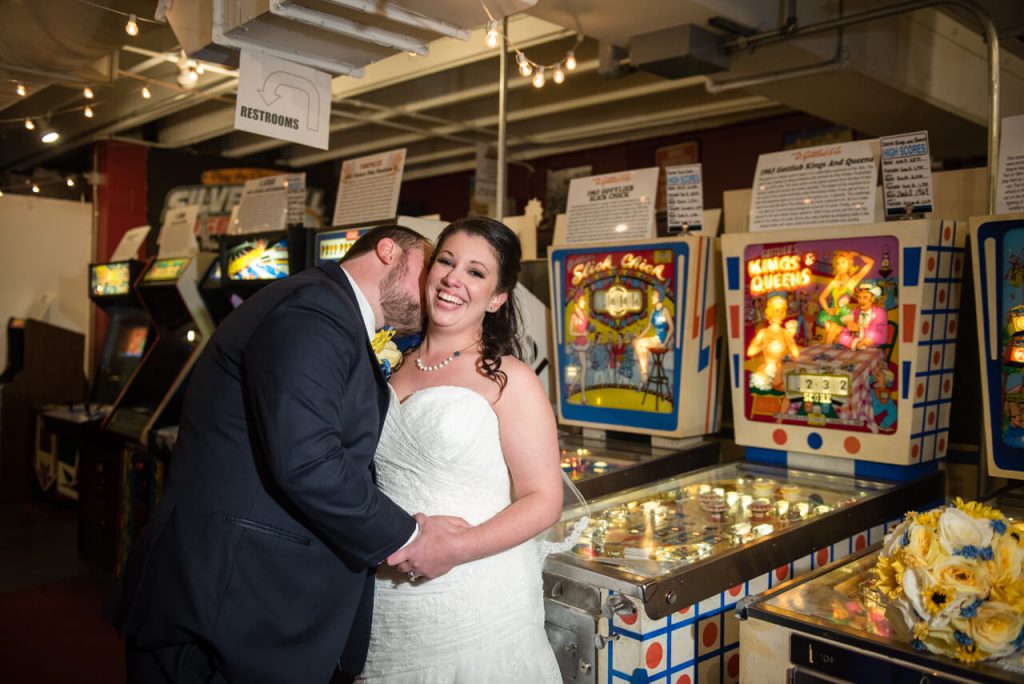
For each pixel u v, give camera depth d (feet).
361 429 6.03
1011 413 8.26
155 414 14.97
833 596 5.98
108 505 16.63
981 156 23.70
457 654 6.11
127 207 29.73
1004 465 8.35
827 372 9.66
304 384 5.58
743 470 10.07
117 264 19.29
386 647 6.28
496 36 8.53
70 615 14.43
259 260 14.48
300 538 5.93
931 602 4.95
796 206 9.81
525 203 35.60
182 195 30.89
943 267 9.15
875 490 9.00
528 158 34.50
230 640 5.71
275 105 9.30
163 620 5.79
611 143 30.55
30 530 19.94
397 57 22.50
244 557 5.78
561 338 12.09
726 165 28.73
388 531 5.73
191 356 15.38
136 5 13.06
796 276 9.80
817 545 7.83
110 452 16.61
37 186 27.43
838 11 15.62
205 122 28.91
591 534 7.68
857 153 9.41
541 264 13.50
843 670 5.33
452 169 35.99
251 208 15.64
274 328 5.77
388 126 29.14
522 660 6.23
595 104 25.31
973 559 5.01
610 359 11.55
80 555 17.89
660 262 10.89
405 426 6.26
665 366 10.96
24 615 14.40
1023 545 5.38
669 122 26.81
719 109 25.11
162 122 31.65
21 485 22.99
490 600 6.15
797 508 8.45
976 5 9.52
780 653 5.67
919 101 18.66
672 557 6.95
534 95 26.13
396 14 8.13
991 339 8.32
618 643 6.46
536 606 6.51
